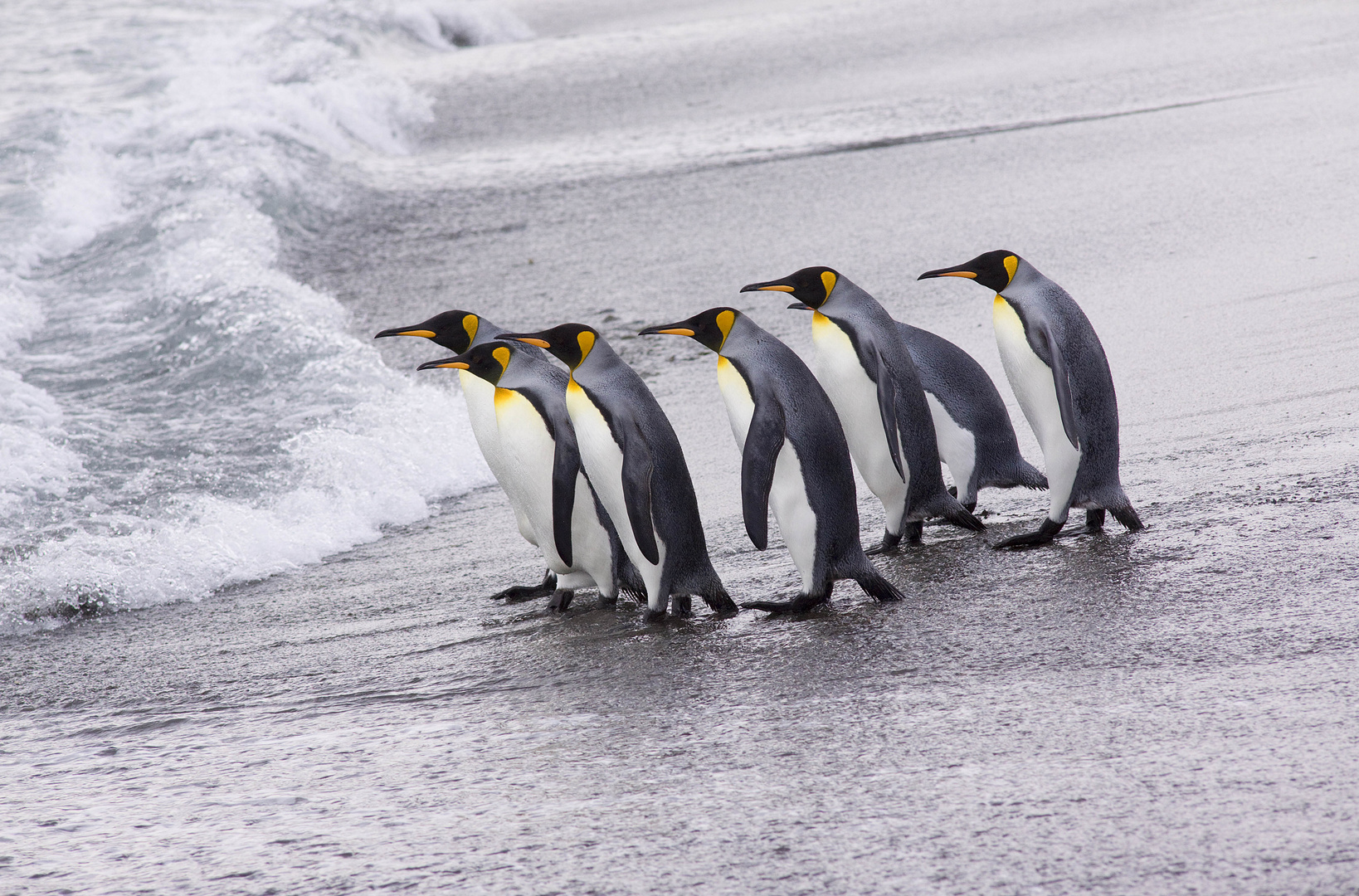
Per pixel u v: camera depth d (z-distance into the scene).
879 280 24.31
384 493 16.89
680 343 22.52
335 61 58.62
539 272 28.41
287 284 26.92
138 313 26.11
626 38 72.12
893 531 12.57
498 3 98.00
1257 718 7.58
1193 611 9.46
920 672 9.16
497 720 9.47
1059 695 8.35
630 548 11.26
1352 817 6.40
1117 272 22.67
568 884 6.76
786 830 7.04
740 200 33.03
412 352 23.61
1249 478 12.49
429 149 45.47
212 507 16.11
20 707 11.16
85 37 69.38
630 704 9.40
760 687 9.36
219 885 7.25
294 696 10.67
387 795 8.26
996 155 34.34
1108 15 57.91
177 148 40.75
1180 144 32.47
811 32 65.12
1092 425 11.54
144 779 9.12
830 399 12.05
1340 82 37.03
